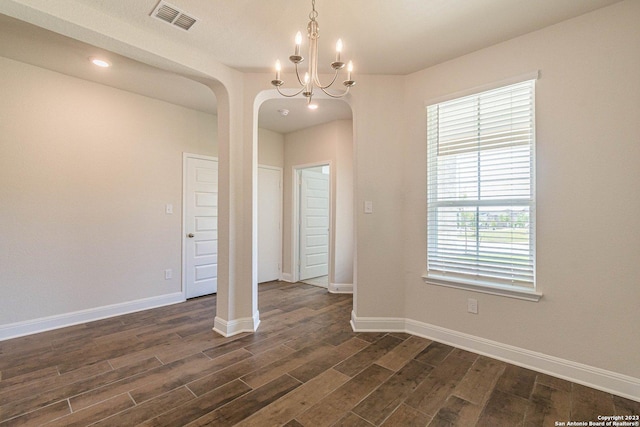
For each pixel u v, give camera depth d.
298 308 3.67
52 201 2.96
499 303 2.38
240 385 2.00
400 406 1.80
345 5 1.93
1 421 1.64
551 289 2.15
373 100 2.92
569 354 2.09
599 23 1.97
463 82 2.55
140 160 3.58
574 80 2.06
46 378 2.07
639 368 1.87
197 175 4.14
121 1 1.92
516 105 2.31
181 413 1.72
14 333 2.75
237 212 2.89
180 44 2.41
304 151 5.03
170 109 3.84
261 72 2.90
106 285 3.32
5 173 2.71
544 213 2.17
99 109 3.25
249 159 2.92
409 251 2.88
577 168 2.05
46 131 2.92
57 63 2.79
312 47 1.69
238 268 2.91
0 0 1.68
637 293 1.87
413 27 2.16
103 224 3.29
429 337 2.75
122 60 2.71
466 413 1.74
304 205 5.38
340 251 4.48
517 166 2.31
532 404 1.82
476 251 2.52
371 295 2.94
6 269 2.72
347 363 2.30
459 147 2.61
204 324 3.12
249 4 1.94
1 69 2.68
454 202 2.64
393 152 2.92
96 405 1.79
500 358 2.36
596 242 1.99
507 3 1.91
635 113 1.87
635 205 1.87
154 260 3.71
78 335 2.81
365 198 2.93
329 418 1.69
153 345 2.60
